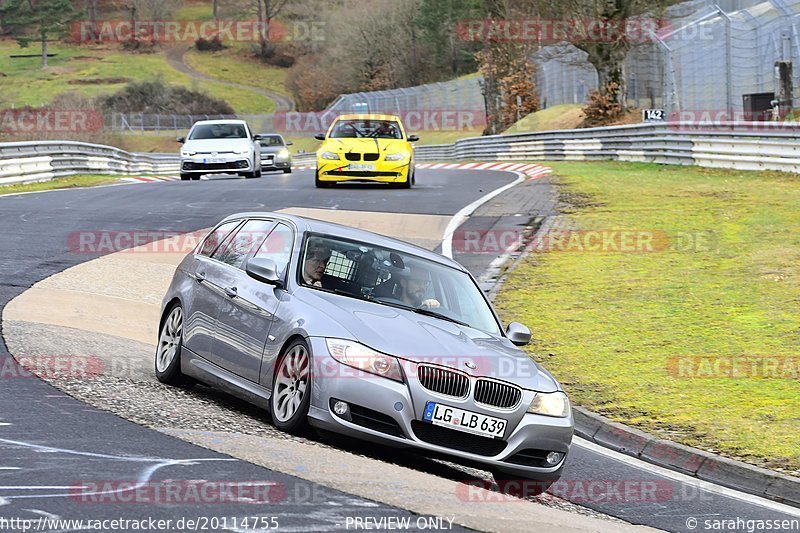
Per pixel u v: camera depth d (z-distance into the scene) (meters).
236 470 8.01
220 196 32.41
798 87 46.41
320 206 29.72
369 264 10.80
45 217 26.05
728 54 50.62
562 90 83.44
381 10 144.38
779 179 33.97
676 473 11.66
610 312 18.70
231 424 9.78
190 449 8.55
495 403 9.50
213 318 11.01
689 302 19.27
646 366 15.52
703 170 38.91
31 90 169.88
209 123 43.53
